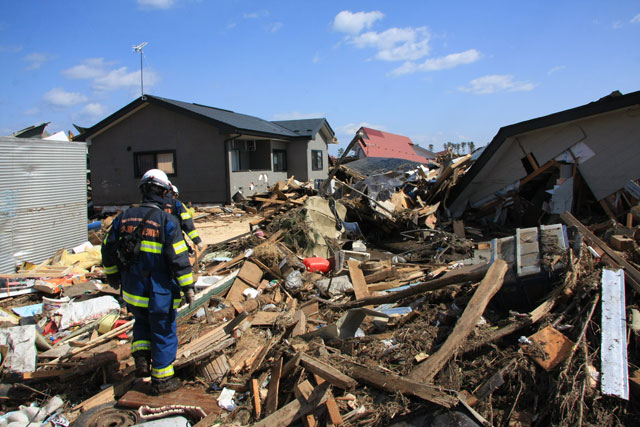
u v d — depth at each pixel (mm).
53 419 3217
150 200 3506
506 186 11125
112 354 3842
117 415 3131
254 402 3256
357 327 4258
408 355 3531
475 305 3572
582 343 3119
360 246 8477
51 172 7375
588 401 2789
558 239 4055
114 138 17812
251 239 8031
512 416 2850
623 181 9141
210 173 16812
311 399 3043
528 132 10211
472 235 10242
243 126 17844
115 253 3342
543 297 3879
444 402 2818
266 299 5559
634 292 3664
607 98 9023
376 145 34312
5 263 6520
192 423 3148
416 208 10766
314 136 22344
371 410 2992
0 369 3674
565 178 9828
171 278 3383
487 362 3199
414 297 4836
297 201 11477
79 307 5027
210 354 3707
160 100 16578
